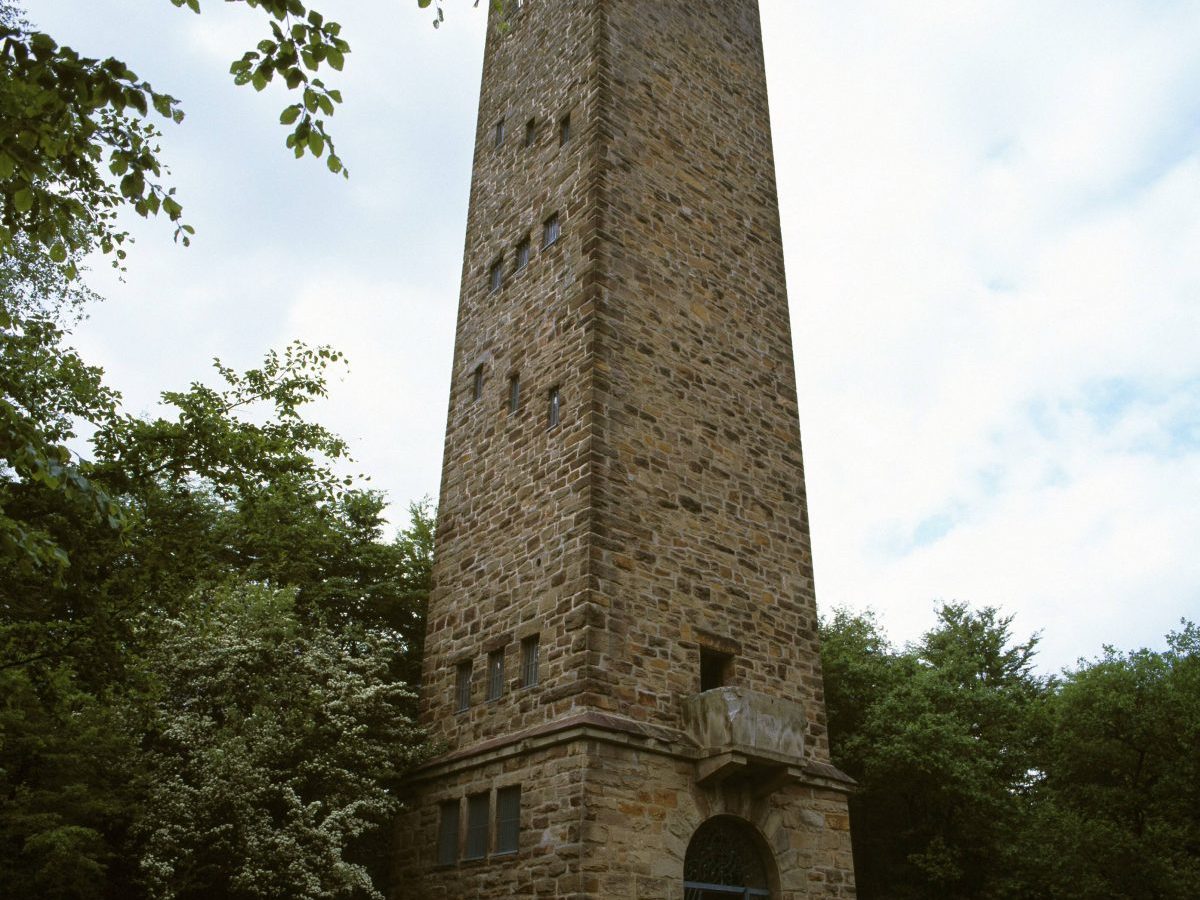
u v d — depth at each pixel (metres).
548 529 17.23
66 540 13.69
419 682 24.41
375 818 17.98
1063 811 28.89
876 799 30.09
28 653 14.45
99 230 11.74
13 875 15.50
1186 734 27.62
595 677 15.16
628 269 19.11
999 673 39.38
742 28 25.64
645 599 16.42
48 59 7.43
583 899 13.43
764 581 18.77
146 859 15.05
